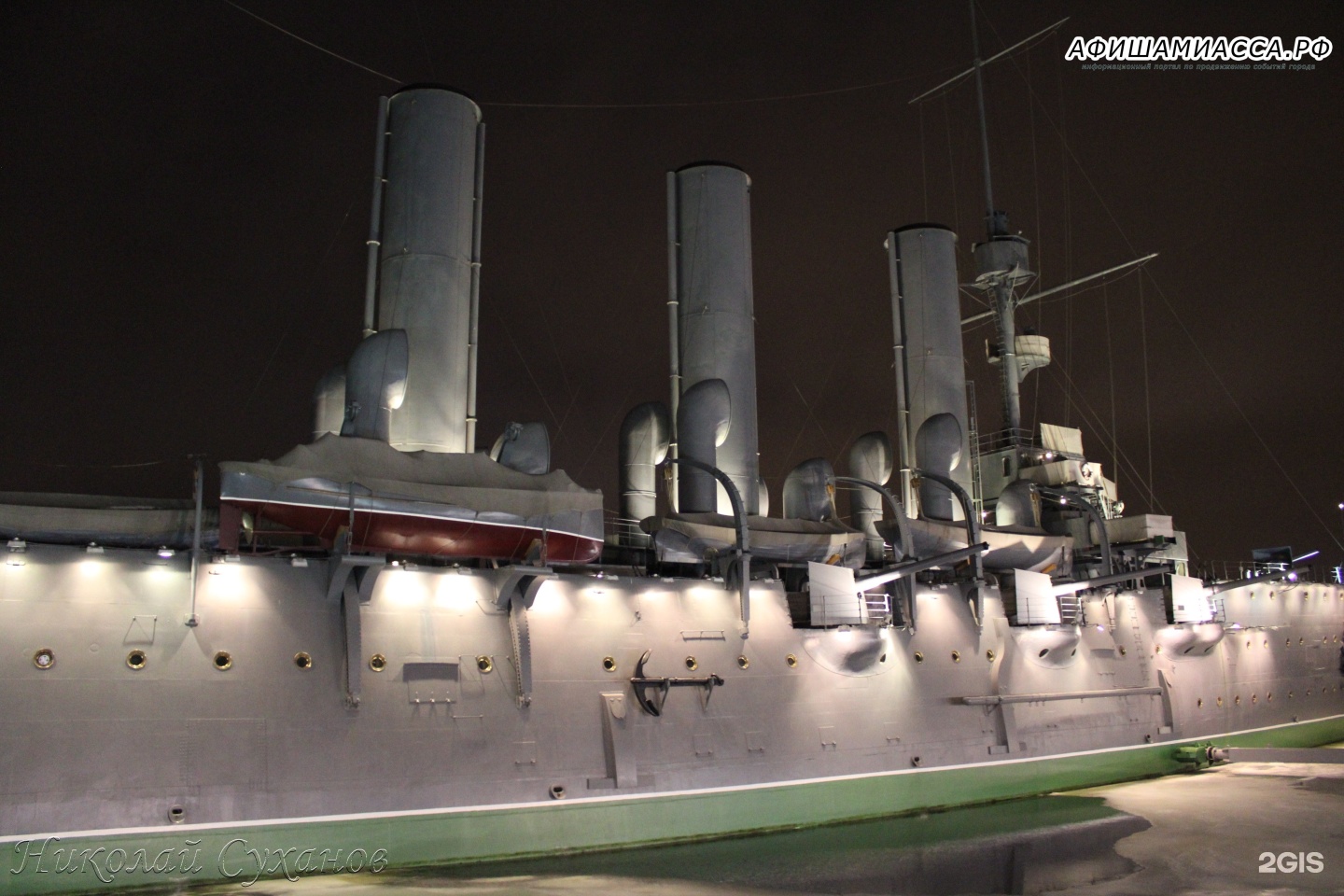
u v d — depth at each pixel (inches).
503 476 972.6
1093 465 1788.9
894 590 1266.0
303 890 762.2
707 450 1209.4
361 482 892.6
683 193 1414.9
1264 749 1568.7
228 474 852.0
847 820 1105.4
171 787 778.2
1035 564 1440.7
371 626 903.1
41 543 835.4
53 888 722.8
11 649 761.0
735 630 1099.9
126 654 797.2
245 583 861.8
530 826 903.7
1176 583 1576.0
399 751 872.3
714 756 1032.2
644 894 789.2
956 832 1072.8
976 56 1929.1
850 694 1160.8
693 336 1352.1
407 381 1061.1
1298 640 1765.5
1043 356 1891.0
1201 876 896.3
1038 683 1357.0
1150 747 1448.1
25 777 736.3
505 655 954.7
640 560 1218.6
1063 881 880.9
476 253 1213.7
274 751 823.1
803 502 1274.6
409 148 1184.8
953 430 1419.8
